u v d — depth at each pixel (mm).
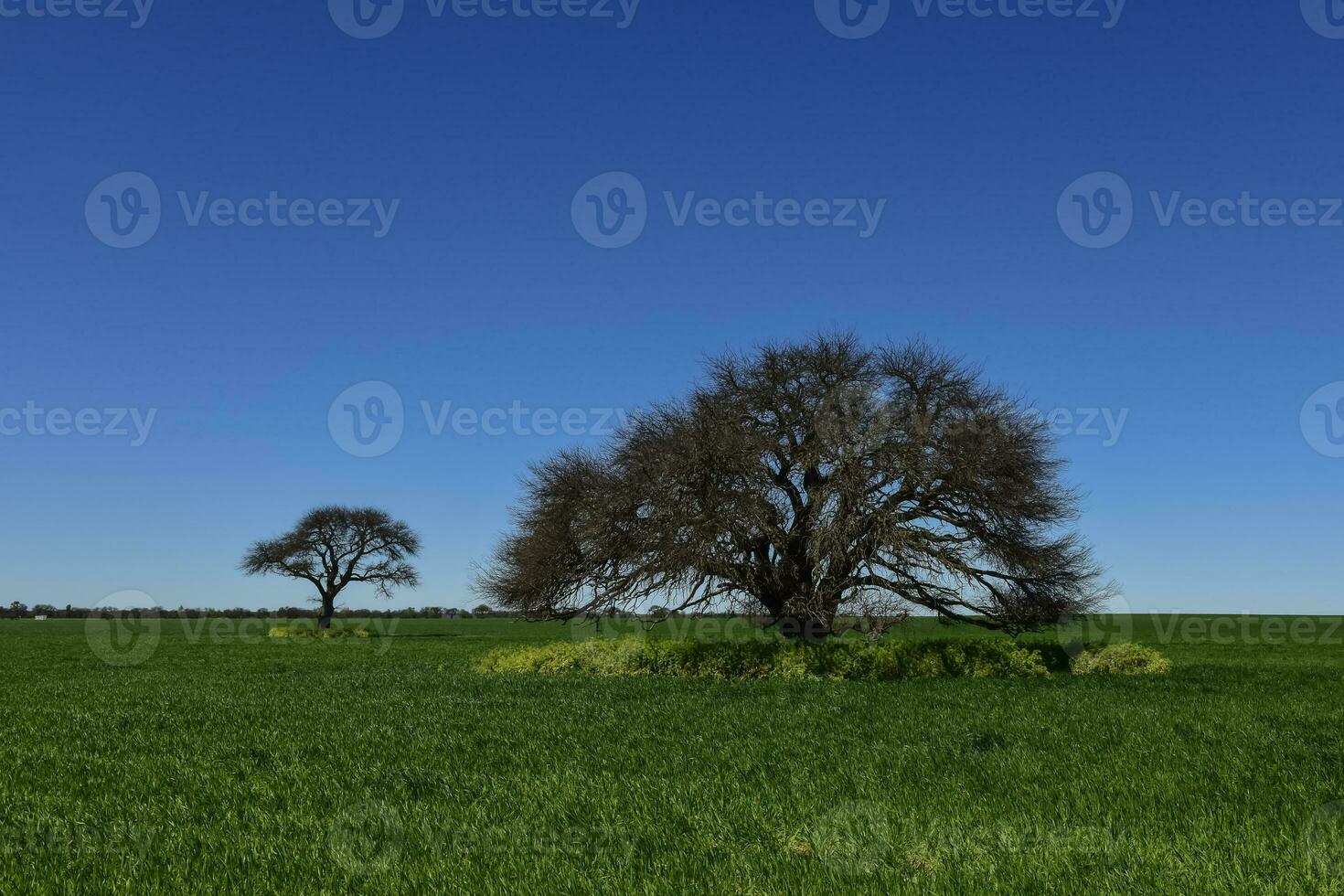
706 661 31172
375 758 13977
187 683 29938
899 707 20469
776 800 10586
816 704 21109
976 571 33250
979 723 17469
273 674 34344
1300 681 28938
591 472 38625
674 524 32938
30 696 25328
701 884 7531
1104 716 18656
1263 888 7215
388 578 92000
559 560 38031
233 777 12484
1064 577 34219
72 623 110562
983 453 32438
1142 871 7711
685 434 33812
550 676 31391
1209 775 12070
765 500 33312
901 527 32531
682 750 14406
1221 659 44906
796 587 34062
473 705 21609
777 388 34656
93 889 7531
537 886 7535
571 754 14078
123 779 12391
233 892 7414
